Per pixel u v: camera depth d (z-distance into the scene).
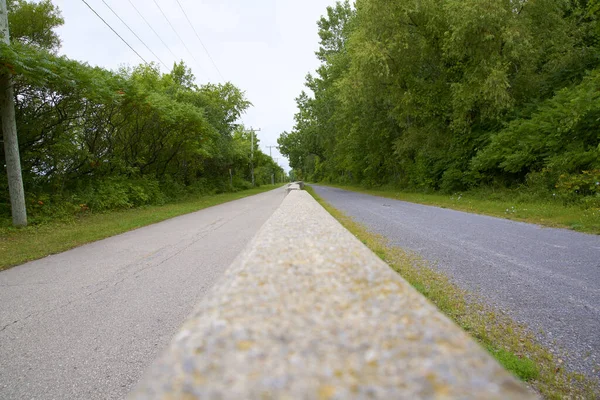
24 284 4.62
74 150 13.98
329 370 0.43
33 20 14.99
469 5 14.20
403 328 0.58
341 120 29.48
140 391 0.41
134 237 8.14
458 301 3.47
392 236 6.92
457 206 12.39
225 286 0.88
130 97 15.53
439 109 18.86
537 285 3.90
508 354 2.50
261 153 62.88
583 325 2.94
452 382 0.38
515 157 13.08
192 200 22.64
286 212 3.16
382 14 17.52
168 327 3.24
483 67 15.08
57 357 2.75
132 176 19.31
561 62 14.81
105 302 3.89
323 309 0.69
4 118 9.47
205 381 0.41
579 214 8.19
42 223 10.30
